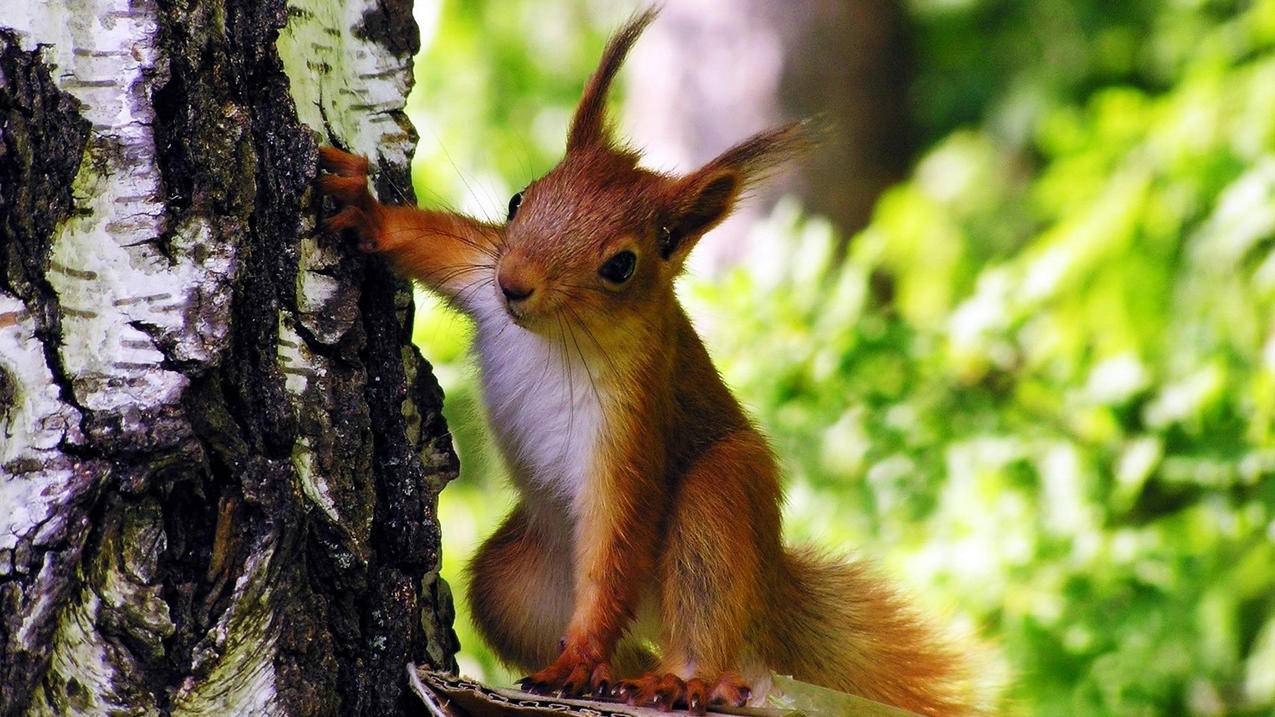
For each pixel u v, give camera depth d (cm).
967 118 2820
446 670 778
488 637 1003
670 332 970
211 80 675
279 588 654
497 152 2752
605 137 1008
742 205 1027
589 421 925
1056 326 1661
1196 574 1517
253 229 691
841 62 2525
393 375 773
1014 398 1614
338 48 805
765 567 969
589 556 908
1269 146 1692
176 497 634
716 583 925
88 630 605
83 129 638
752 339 1562
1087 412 1562
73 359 624
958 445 1526
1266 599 1741
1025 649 1420
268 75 723
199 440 637
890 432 1535
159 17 655
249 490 649
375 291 785
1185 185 1727
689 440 994
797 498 1503
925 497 1516
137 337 634
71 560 597
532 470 977
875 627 1100
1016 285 1655
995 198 2812
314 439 704
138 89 646
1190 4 2252
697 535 934
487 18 2925
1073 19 2795
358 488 719
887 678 1086
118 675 609
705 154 2467
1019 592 1429
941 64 2836
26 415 610
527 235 907
